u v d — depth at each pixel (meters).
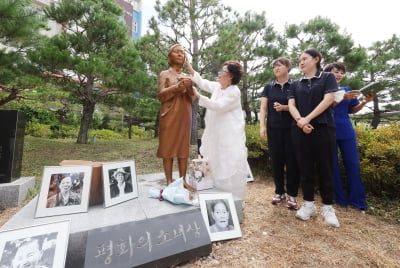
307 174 2.47
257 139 4.41
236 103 2.54
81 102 8.32
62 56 5.38
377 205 2.94
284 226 2.36
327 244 2.04
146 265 1.56
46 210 1.84
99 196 2.17
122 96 7.49
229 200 2.22
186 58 2.73
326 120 2.32
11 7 3.91
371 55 12.09
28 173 4.29
